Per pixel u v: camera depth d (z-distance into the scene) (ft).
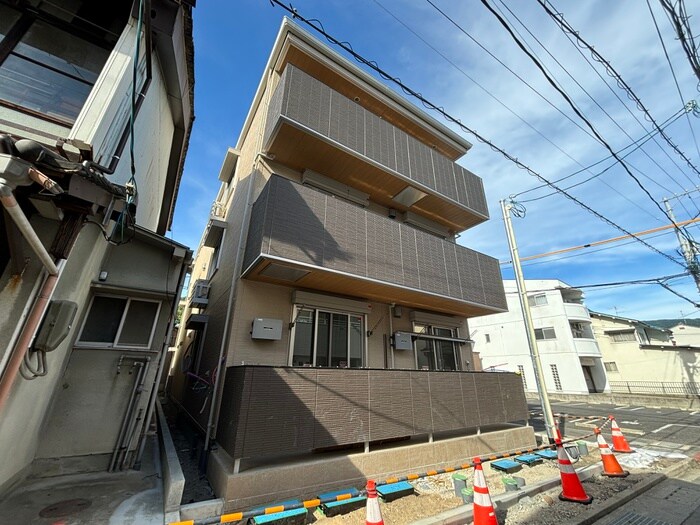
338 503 12.12
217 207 31.91
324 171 23.22
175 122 22.41
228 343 16.81
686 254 36.32
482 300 25.13
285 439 13.06
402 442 18.44
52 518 9.50
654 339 82.79
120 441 14.02
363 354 21.11
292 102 19.25
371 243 19.62
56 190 8.07
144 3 10.40
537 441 25.35
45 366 9.63
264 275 17.76
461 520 11.87
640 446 25.46
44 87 10.98
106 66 11.57
